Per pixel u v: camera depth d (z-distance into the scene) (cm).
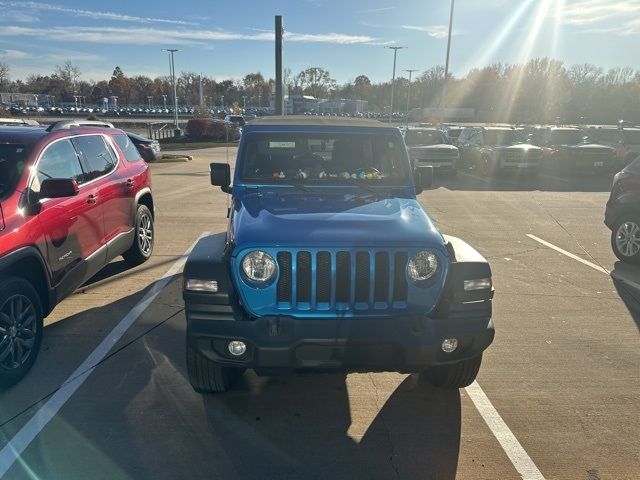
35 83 13125
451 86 10638
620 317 573
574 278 711
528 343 505
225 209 1186
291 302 334
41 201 457
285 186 454
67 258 498
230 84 12156
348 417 380
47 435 351
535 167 1841
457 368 388
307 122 486
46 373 431
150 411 381
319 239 334
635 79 9106
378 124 482
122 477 313
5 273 409
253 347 327
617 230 801
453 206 1277
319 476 318
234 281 340
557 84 9206
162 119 7900
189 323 338
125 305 580
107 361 452
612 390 420
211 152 3172
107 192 602
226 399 400
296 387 421
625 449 346
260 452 339
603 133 2039
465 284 346
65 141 535
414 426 370
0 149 470
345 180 463
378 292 338
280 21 1467
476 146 2042
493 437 357
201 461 329
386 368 338
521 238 942
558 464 330
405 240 339
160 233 936
